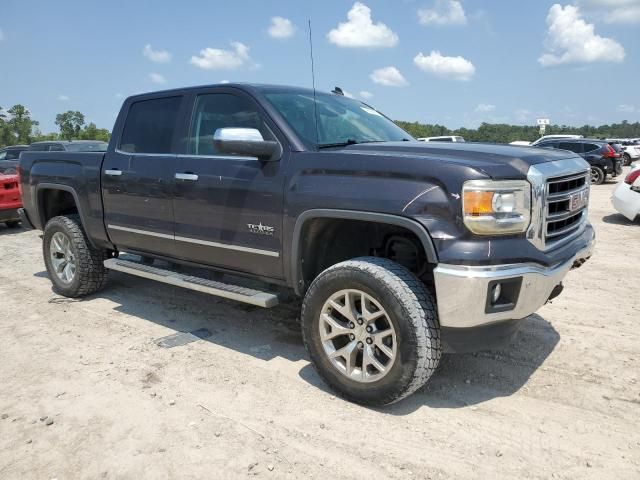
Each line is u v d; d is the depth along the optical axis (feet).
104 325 15.57
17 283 20.58
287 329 15.08
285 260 11.84
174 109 14.69
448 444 9.41
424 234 9.57
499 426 9.95
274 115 12.29
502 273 9.30
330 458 9.05
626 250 24.35
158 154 14.69
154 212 14.66
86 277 17.61
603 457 8.97
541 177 9.87
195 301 17.70
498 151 10.63
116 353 13.50
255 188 12.09
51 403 10.99
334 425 10.03
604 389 11.23
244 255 12.67
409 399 11.01
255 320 15.83
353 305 10.64
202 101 14.02
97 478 8.64
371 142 13.14
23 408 10.82
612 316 15.40
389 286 9.87
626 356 12.75
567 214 10.93
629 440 9.43
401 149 11.11
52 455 9.25
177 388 11.57
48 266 18.66
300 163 11.43
